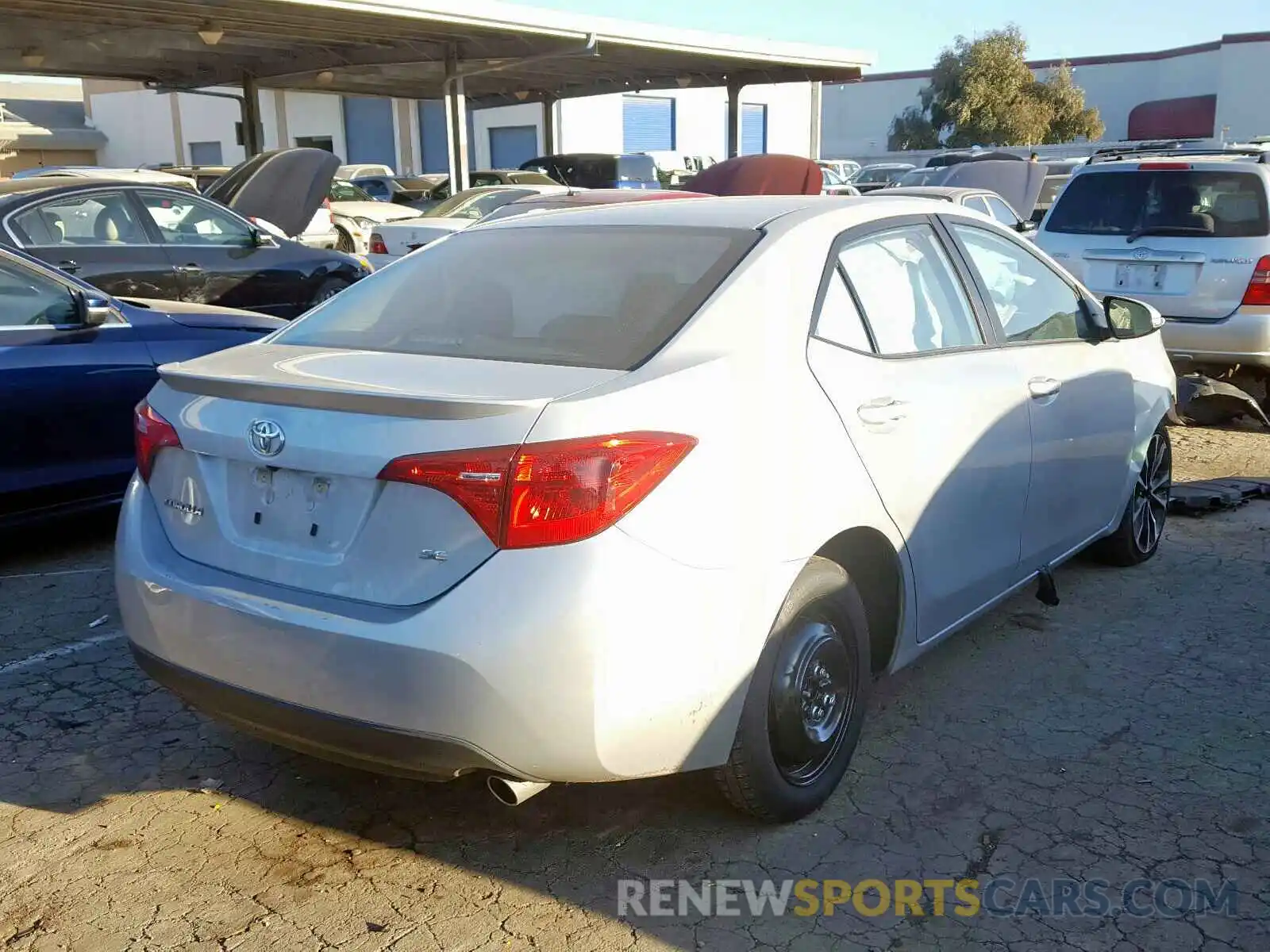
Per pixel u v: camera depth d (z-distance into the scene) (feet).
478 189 48.24
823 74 85.05
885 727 12.45
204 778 11.41
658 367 9.32
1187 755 11.80
